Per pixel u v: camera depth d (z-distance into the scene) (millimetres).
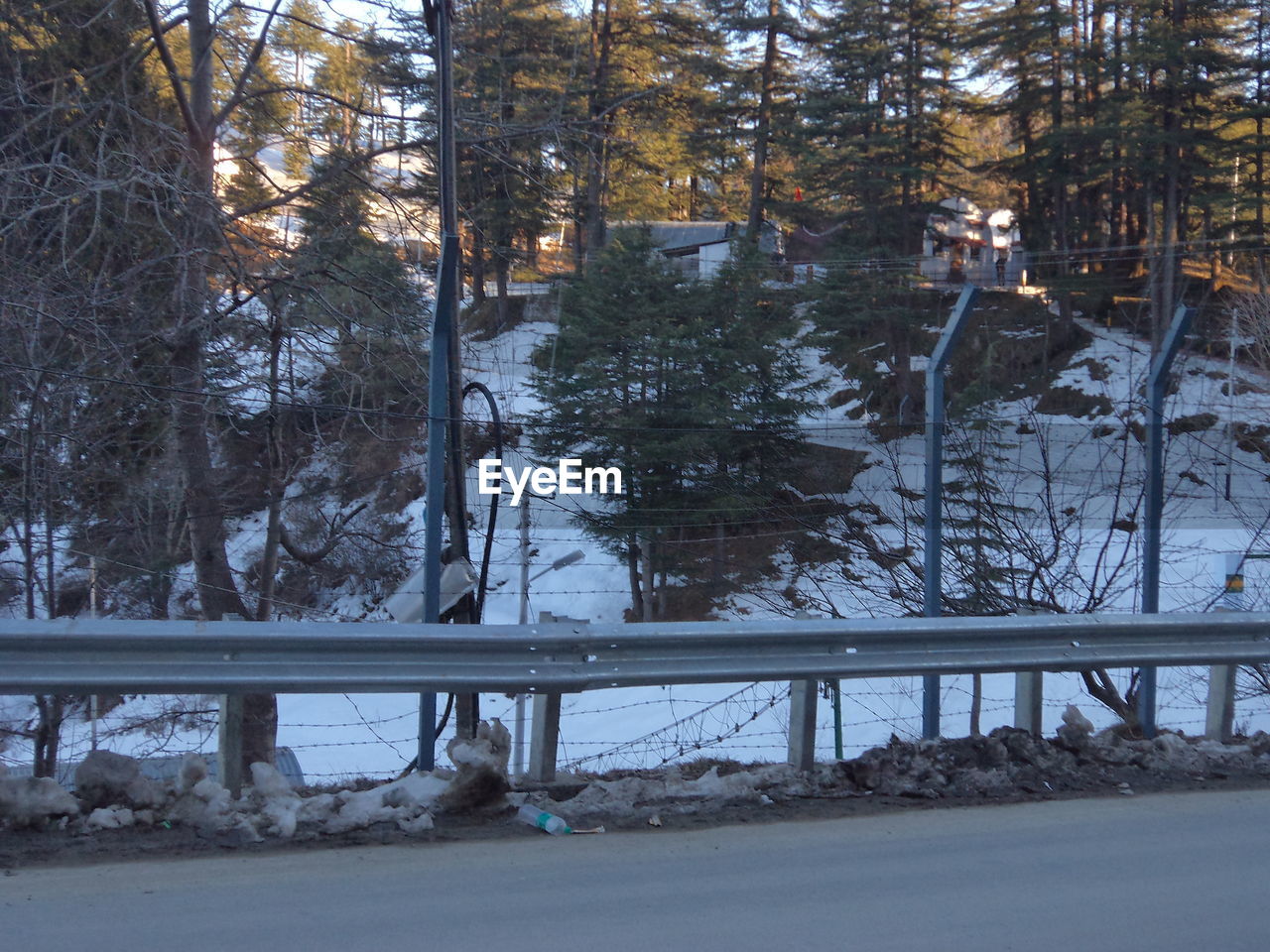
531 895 4809
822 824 6051
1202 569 13500
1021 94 41500
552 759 6602
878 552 11977
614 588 23625
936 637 7051
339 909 4566
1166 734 7969
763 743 13086
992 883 5133
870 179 38031
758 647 6695
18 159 10148
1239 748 7762
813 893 4934
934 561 8492
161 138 10891
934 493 8539
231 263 10555
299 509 15109
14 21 10664
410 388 11352
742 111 37719
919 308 38062
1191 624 7738
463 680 6043
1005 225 53875
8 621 5238
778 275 34906
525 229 19156
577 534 24516
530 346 23266
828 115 38094
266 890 4770
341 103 11391
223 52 12109
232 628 5562
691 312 23844
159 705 11297
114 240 10633
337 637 5734
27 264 9727
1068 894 4988
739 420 21656
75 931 4246
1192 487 16688
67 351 10422
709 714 13922
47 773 9062
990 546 11461
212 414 11219
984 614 10922
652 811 6125
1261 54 36875
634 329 22641
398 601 7871
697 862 5348
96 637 5293
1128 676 12812
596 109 18453
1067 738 7398
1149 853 5633
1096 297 39750
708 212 49375
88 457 11148
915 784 6715
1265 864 5480
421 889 4852
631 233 24438
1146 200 39906
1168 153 38344
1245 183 38250
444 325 7402
